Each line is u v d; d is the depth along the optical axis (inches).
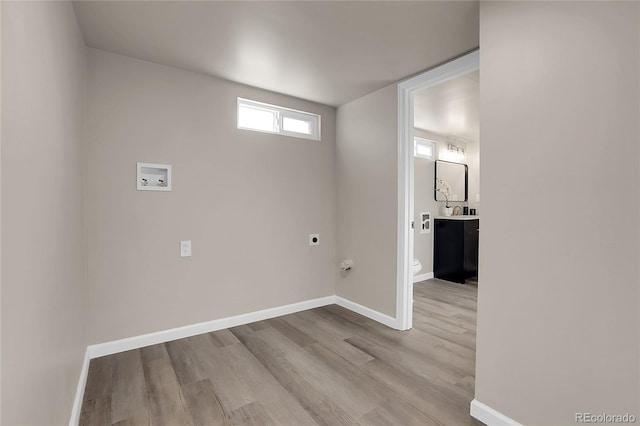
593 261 48.1
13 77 29.6
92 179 86.4
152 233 95.6
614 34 45.7
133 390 72.4
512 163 57.6
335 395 71.1
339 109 135.6
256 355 89.7
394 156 110.3
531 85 54.8
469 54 87.7
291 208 125.0
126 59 91.3
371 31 77.6
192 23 74.3
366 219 122.4
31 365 34.9
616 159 45.6
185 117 100.6
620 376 45.7
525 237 55.9
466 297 149.7
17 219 30.8
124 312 91.7
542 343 53.9
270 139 119.1
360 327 111.0
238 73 102.7
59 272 50.8
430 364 85.1
